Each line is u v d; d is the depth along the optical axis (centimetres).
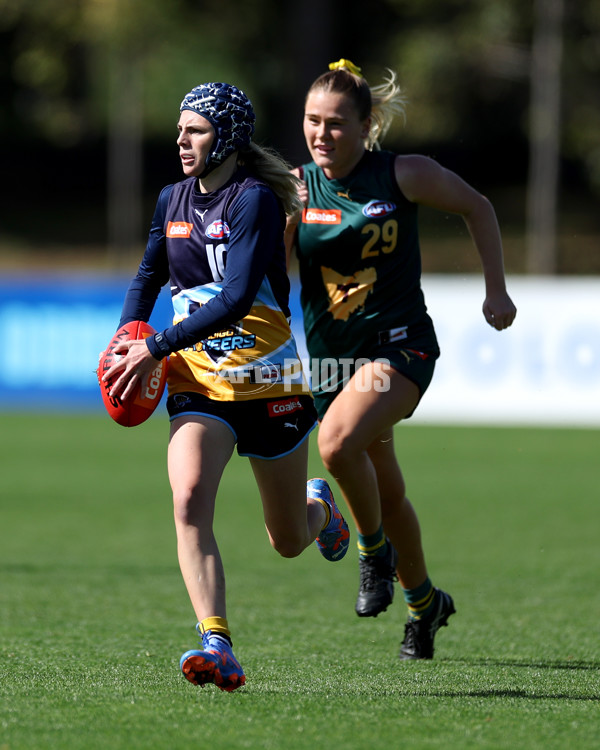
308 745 1149
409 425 5566
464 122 10806
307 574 2553
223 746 1139
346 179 1672
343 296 1689
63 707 1291
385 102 1756
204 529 1340
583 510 3416
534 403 5466
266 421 1405
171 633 1875
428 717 1280
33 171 12712
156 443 5000
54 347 5784
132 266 10238
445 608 1741
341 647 1805
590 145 10088
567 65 9731
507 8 9931
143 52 9938
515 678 1540
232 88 1391
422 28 10719
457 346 5544
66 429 5331
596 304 5366
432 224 10831
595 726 1255
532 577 2469
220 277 1403
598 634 1920
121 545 2844
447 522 3203
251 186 1384
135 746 1134
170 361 1439
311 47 10906
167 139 12850
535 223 9394
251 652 1738
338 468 1596
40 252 10712
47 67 11056
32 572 2473
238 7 11056
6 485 3844
